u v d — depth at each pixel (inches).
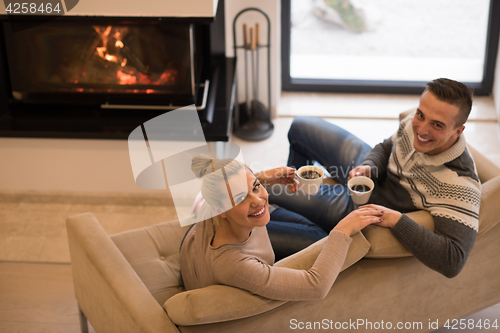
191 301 48.8
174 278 66.9
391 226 56.9
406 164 64.3
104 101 105.3
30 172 105.4
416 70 145.6
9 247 96.0
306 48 145.8
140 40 98.7
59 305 83.3
